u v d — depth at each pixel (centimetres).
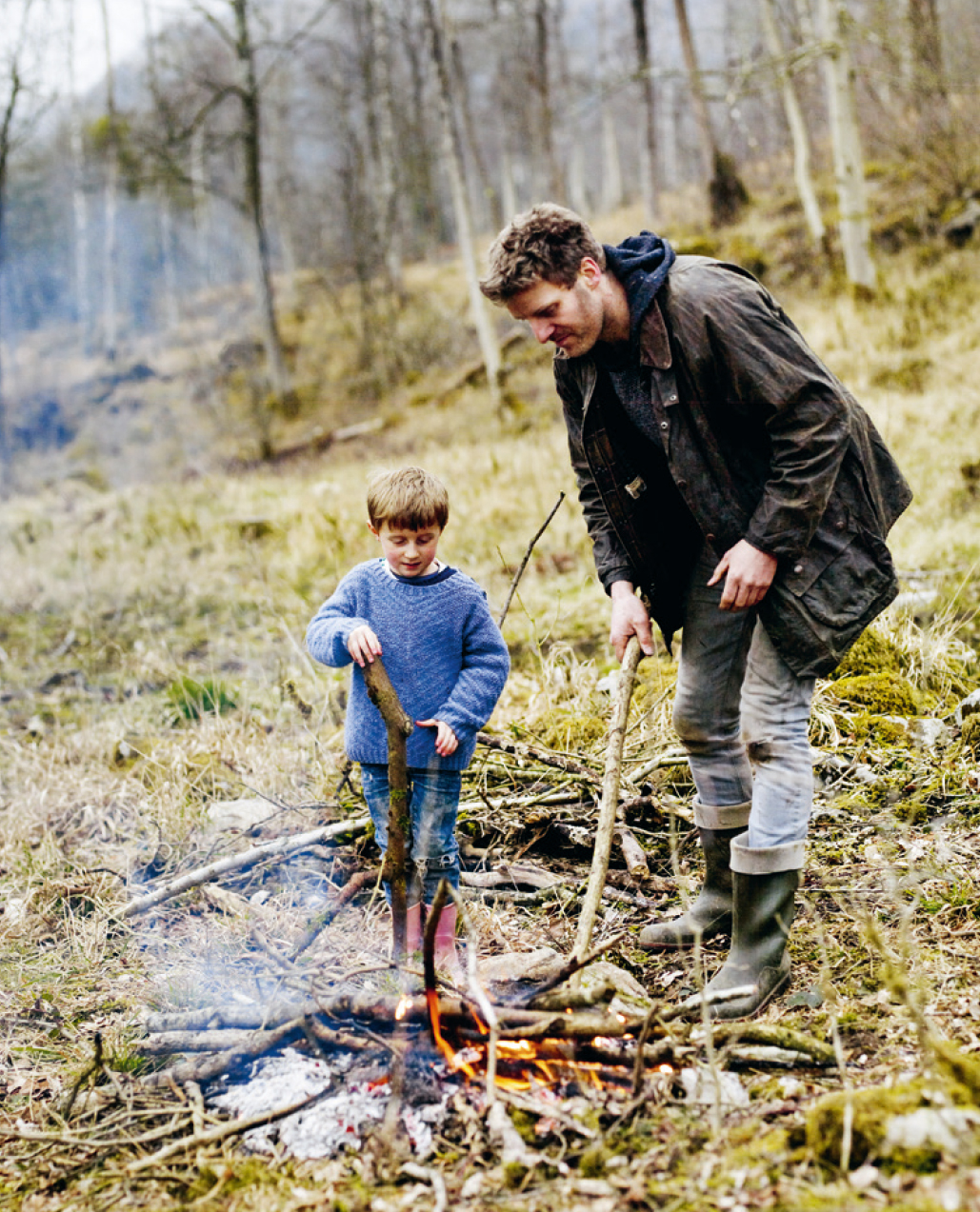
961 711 386
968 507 665
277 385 2194
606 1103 198
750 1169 172
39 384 2877
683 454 227
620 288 227
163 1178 195
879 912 264
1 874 361
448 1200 178
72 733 516
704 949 262
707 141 2027
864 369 1092
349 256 3044
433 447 1389
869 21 1570
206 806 384
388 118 2411
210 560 927
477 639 257
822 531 226
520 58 2580
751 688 236
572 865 323
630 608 263
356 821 338
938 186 1595
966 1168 155
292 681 488
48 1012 267
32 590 923
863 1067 202
